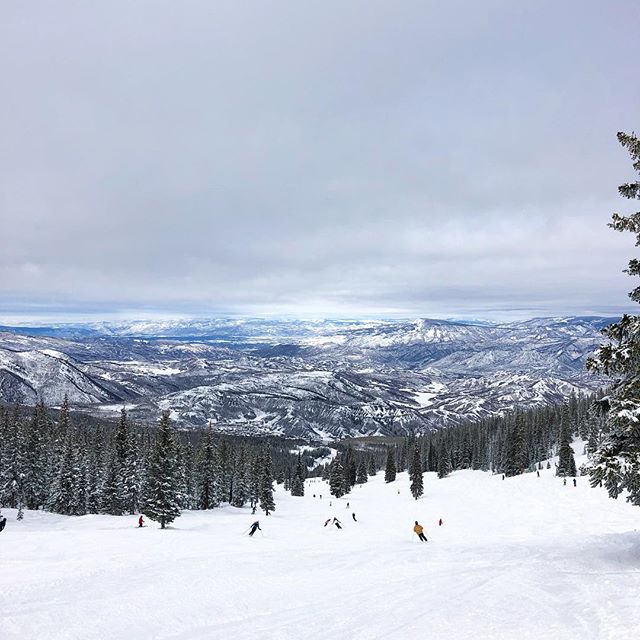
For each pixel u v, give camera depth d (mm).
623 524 37125
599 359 16438
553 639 9383
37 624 12164
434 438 180125
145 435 109750
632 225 16922
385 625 11344
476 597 13188
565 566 16531
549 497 60656
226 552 24906
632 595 11961
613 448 16375
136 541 31641
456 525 47969
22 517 61312
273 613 13164
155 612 13359
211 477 88000
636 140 16703
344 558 21953
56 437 90500
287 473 167750
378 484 129500
